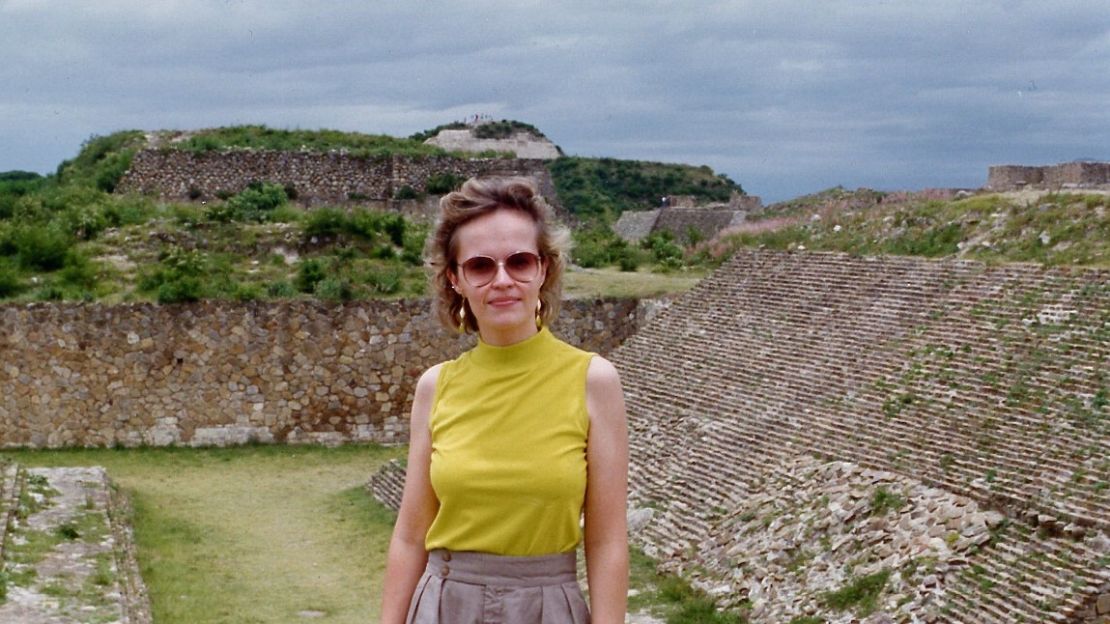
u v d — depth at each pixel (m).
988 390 21.25
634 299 37.66
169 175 49.72
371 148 54.81
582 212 73.00
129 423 35.22
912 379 23.02
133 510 28.23
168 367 35.38
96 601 18.88
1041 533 17.20
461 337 36.97
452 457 5.22
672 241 45.53
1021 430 19.67
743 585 20.05
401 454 35.31
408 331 36.66
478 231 5.31
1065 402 19.70
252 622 20.78
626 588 5.30
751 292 31.05
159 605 21.17
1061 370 20.58
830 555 19.41
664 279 40.62
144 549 24.97
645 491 25.39
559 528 5.19
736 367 27.95
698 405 27.41
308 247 40.69
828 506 20.53
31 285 36.81
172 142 53.56
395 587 5.47
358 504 29.84
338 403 36.34
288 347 36.03
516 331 5.30
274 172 50.28
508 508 5.15
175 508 29.03
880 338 25.28
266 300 35.94
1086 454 18.16
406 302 36.59
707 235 50.12
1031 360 21.33
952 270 26.22
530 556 5.20
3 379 34.66
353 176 50.97
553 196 54.84
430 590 5.28
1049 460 18.50
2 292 36.19
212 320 35.59
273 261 39.81
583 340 37.41
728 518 22.47
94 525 23.66
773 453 23.64
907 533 18.72
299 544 26.33
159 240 39.97
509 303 5.23
